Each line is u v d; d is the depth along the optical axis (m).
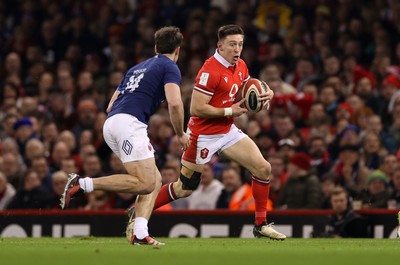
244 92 33.09
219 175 48.91
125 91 30.75
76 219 41.62
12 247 28.69
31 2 73.81
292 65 60.59
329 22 61.56
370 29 60.81
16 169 50.53
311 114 52.03
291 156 44.06
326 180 44.34
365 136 48.75
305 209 43.19
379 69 56.00
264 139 50.03
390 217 39.53
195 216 40.81
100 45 69.25
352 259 23.56
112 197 45.72
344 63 57.56
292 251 26.72
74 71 67.19
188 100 55.16
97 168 48.53
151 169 30.22
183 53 62.88
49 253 25.23
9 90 61.25
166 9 69.81
